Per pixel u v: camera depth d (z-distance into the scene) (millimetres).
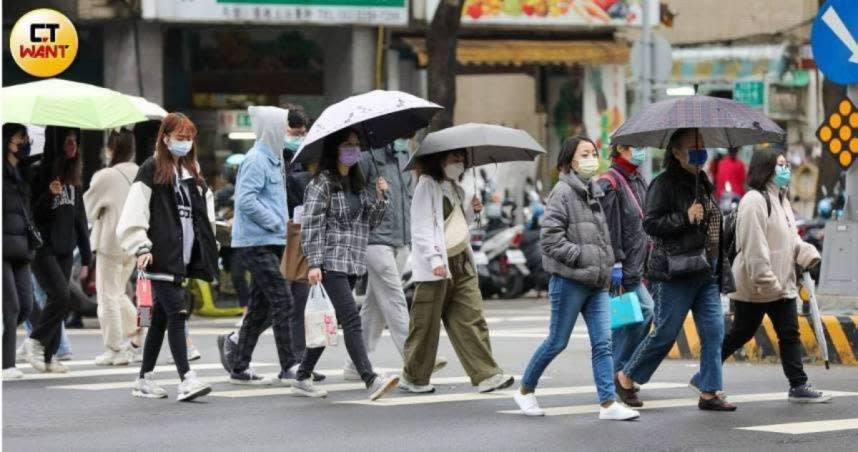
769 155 23984
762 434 20750
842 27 30547
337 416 22750
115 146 31031
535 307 48344
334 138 24500
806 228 48688
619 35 61438
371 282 26953
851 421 22031
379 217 25219
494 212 52906
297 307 26875
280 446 19844
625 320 23938
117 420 22500
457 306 25672
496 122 67312
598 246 22156
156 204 24031
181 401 24609
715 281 23016
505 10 58219
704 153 22375
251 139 57500
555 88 63219
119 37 54719
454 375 28625
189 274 24547
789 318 24328
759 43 76312
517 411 23281
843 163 32219
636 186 24906
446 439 20406
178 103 57031
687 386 26734
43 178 28938
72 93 29125
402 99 24375
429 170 25109
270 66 57719
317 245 24484
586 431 21141
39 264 28797
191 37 57094
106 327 30688
